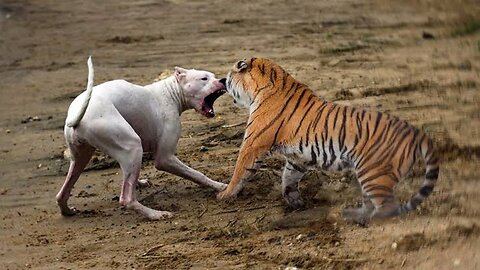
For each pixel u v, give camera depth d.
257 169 11.26
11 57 24.67
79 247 10.95
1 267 10.52
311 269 9.59
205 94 12.62
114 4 33.25
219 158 13.90
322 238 10.28
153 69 21.17
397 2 27.94
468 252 9.47
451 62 18.62
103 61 22.86
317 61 19.98
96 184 13.34
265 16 27.73
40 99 19.42
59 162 14.87
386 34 22.77
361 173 10.25
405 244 9.80
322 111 10.71
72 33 27.77
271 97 11.15
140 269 10.04
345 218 10.64
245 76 11.48
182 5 31.69
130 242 10.96
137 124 12.19
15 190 13.57
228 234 10.80
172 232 11.14
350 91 16.69
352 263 9.57
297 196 11.32
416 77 17.47
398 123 10.18
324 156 10.62
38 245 11.16
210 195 12.35
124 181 11.73
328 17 26.56
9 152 15.63
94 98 11.76
